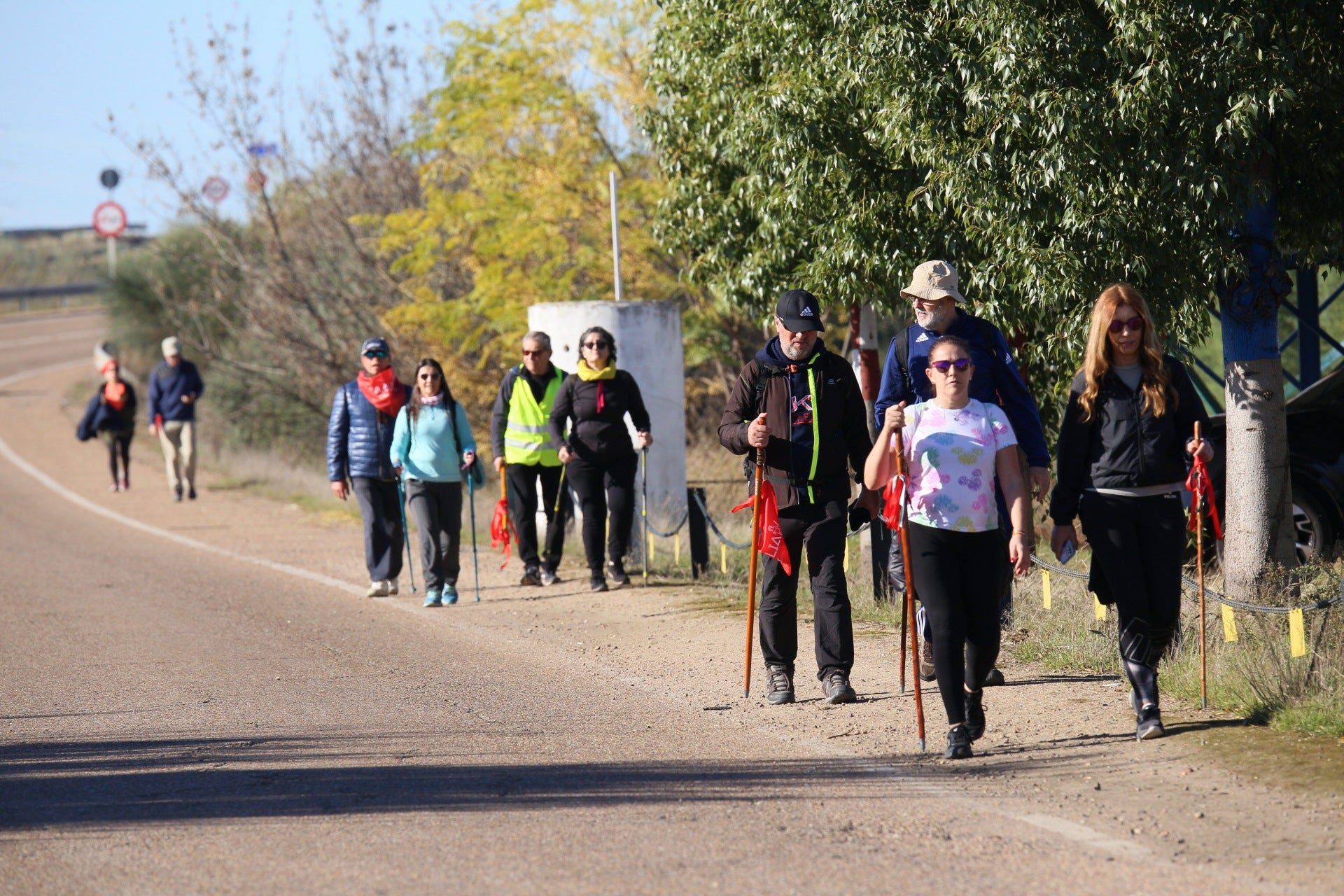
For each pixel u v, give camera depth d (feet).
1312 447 106.11
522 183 199.21
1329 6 85.97
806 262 111.04
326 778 63.82
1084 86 84.89
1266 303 88.38
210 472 258.37
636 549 135.85
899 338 70.18
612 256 194.90
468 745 69.77
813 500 75.46
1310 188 94.79
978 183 88.48
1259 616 80.48
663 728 72.38
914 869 49.32
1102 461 64.69
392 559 122.31
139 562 150.00
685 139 121.70
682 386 146.20
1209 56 80.94
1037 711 72.08
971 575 65.05
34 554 158.51
